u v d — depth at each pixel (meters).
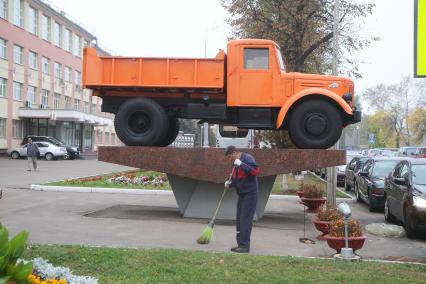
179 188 12.17
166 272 6.57
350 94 10.92
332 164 10.68
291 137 10.93
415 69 7.96
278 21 25.14
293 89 10.91
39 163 38.94
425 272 6.96
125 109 11.32
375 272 6.87
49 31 58.31
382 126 80.25
